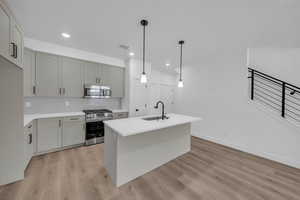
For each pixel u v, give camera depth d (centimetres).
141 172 219
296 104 271
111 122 225
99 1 161
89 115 334
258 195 176
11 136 194
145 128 189
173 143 275
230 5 165
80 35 253
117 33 243
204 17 191
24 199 163
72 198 166
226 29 223
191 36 251
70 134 311
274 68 307
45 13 186
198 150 322
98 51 341
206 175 221
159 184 197
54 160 258
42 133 277
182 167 245
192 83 440
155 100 495
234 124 333
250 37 250
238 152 311
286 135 256
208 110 392
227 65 344
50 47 298
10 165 193
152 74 485
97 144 344
